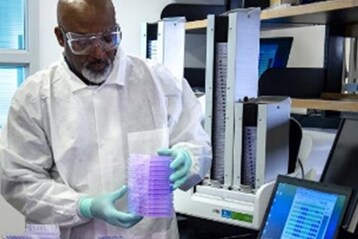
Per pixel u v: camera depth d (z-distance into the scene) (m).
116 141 1.34
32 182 1.31
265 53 2.21
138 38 2.44
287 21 1.73
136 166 1.09
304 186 1.17
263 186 1.32
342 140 1.34
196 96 1.59
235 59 1.38
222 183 1.45
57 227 1.13
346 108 1.35
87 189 1.33
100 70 1.27
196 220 1.47
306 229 1.12
